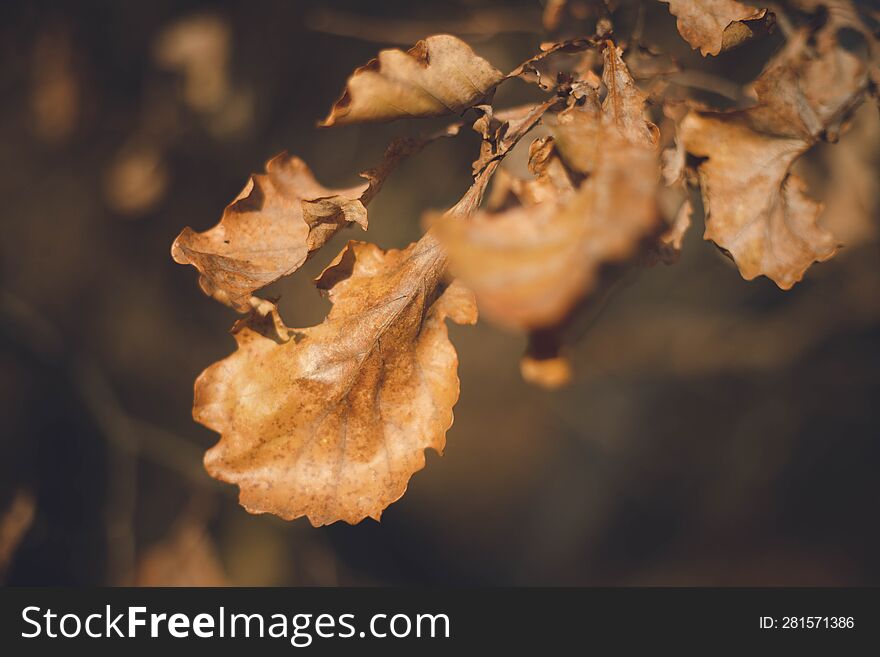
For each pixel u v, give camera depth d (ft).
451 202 3.49
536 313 1.72
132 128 3.41
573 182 1.91
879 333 5.32
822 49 2.02
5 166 3.93
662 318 6.19
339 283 1.91
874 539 7.07
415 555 8.03
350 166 3.46
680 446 7.44
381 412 1.90
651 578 7.68
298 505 1.89
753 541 7.34
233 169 3.43
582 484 8.36
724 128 1.97
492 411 8.63
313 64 3.25
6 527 3.63
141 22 3.26
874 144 2.41
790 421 6.66
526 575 8.25
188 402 5.01
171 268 4.49
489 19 2.70
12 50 3.34
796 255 1.96
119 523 4.11
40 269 4.35
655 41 2.44
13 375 4.25
